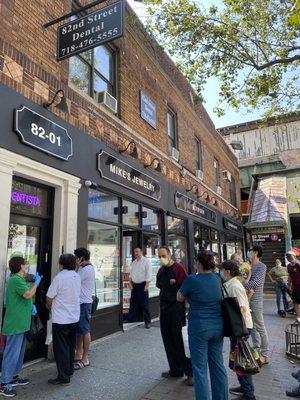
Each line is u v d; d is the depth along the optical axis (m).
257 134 28.67
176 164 12.86
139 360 5.95
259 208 22.33
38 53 6.32
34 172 5.98
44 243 6.41
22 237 5.95
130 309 9.19
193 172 14.84
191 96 15.20
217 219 17.77
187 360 4.89
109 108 8.52
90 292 5.75
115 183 8.46
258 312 5.99
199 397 3.83
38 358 5.87
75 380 5.00
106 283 8.07
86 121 7.58
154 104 11.45
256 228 22.58
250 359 4.27
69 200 6.70
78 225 6.95
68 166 6.79
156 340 7.36
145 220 10.35
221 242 18.33
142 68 10.84
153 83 11.57
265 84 9.68
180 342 4.98
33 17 6.29
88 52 8.31
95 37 6.25
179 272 5.29
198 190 15.10
